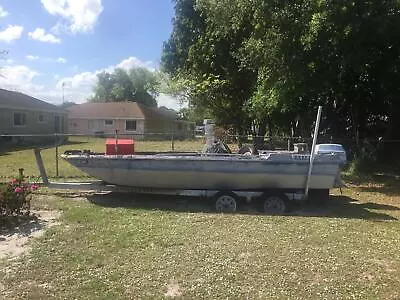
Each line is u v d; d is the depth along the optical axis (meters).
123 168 9.11
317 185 8.86
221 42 22.42
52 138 34.41
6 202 7.47
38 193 10.04
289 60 13.48
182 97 36.34
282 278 5.08
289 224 7.54
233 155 9.57
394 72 14.07
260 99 15.76
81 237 6.54
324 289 4.81
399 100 15.92
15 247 6.14
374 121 18.58
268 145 18.66
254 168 8.77
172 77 34.62
